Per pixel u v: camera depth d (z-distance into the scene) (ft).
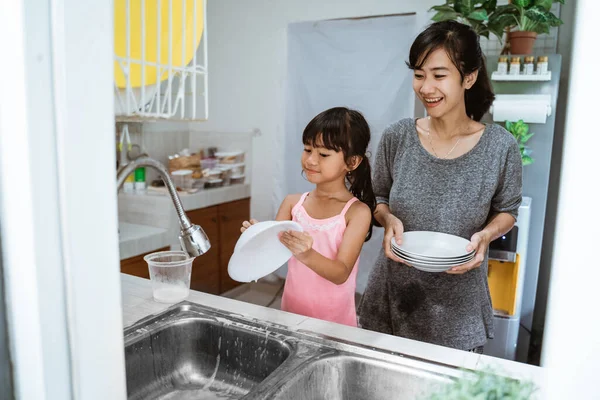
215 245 11.38
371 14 10.72
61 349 1.30
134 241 8.69
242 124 12.71
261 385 2.87
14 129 1.18
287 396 2.87
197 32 3.03
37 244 1.21
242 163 12.64
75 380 1.33
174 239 9.80
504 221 4.75
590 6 1.03
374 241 11.04
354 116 4.31
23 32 1.11
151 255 4.45
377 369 3.14
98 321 1.37
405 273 4.93
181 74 2.99
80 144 1.25
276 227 3.43
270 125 12.30
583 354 1.11
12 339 1.30
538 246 8.36
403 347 3.38
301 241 3.41
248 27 12.25
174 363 3.93
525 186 8.32
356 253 4.33
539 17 7.86
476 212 4.72
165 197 9.62
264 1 11.93
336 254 4.47
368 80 10.92
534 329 9.49
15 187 1.20
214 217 11.25
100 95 1.29
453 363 3.12
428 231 4.84
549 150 8.11
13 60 1.14
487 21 8.52
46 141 1.20
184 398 3.77
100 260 1.35
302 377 3.01
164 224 9.71
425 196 4.85
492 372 2.83
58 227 1.25
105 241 1.36
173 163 11.23
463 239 4.50
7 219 1.24
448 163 4.72
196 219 10.60
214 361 3.91
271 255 3.61
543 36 9.33
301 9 11.51
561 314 1.12
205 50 3.08
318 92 11.55
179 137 12.72
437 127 4.81
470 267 4.33
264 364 3.64
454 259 4.18
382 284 5.21
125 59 2.65
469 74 4.39
